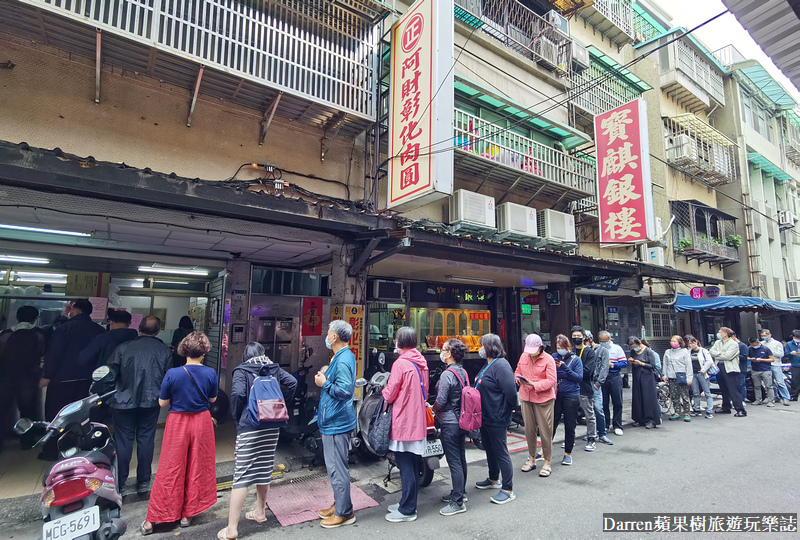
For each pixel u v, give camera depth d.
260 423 3.40
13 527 3.46
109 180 3.74
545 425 4.82
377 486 4.52
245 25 5.12
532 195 9.63
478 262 8.17
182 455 3.52
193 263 6.64
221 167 5.45
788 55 3.81
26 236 5.12
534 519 3.68
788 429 7.18
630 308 13.69
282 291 7.93
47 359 4.87
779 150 20.55
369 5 5.86
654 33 15.78
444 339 10.04
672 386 8.05
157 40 4.32
